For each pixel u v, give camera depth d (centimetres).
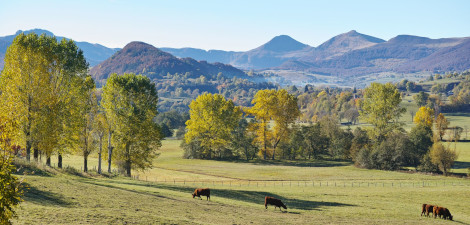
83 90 5222
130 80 5947
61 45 5012
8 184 1386
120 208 2714
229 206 3706
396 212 4231
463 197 5472
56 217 2070
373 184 6919
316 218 3481
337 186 6612
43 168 4159
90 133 5688
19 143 4450
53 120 4603
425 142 10231
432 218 4003
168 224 2312
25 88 4422
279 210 3853
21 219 1914
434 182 7206
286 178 7712
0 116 1508
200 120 10344
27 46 4575
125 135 5869
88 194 3052
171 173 8181
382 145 9206
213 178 7594
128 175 6262
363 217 3803
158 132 6253
